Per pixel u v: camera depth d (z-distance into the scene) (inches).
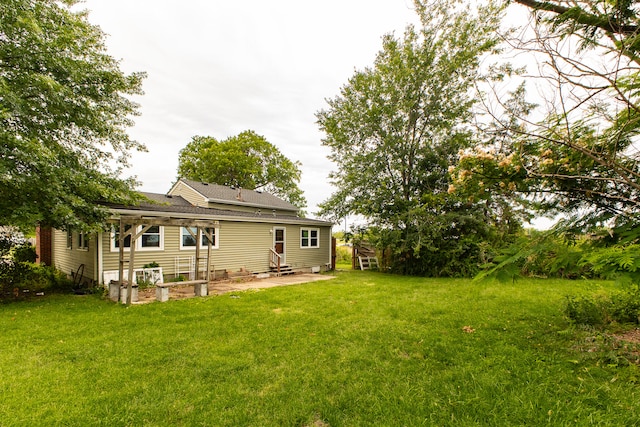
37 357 157.8
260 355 161.6
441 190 539.5
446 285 406.6
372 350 168.2
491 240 489.4
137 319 229.8
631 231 117.3
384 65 558.9
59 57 302.0
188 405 115.1
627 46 92.7
